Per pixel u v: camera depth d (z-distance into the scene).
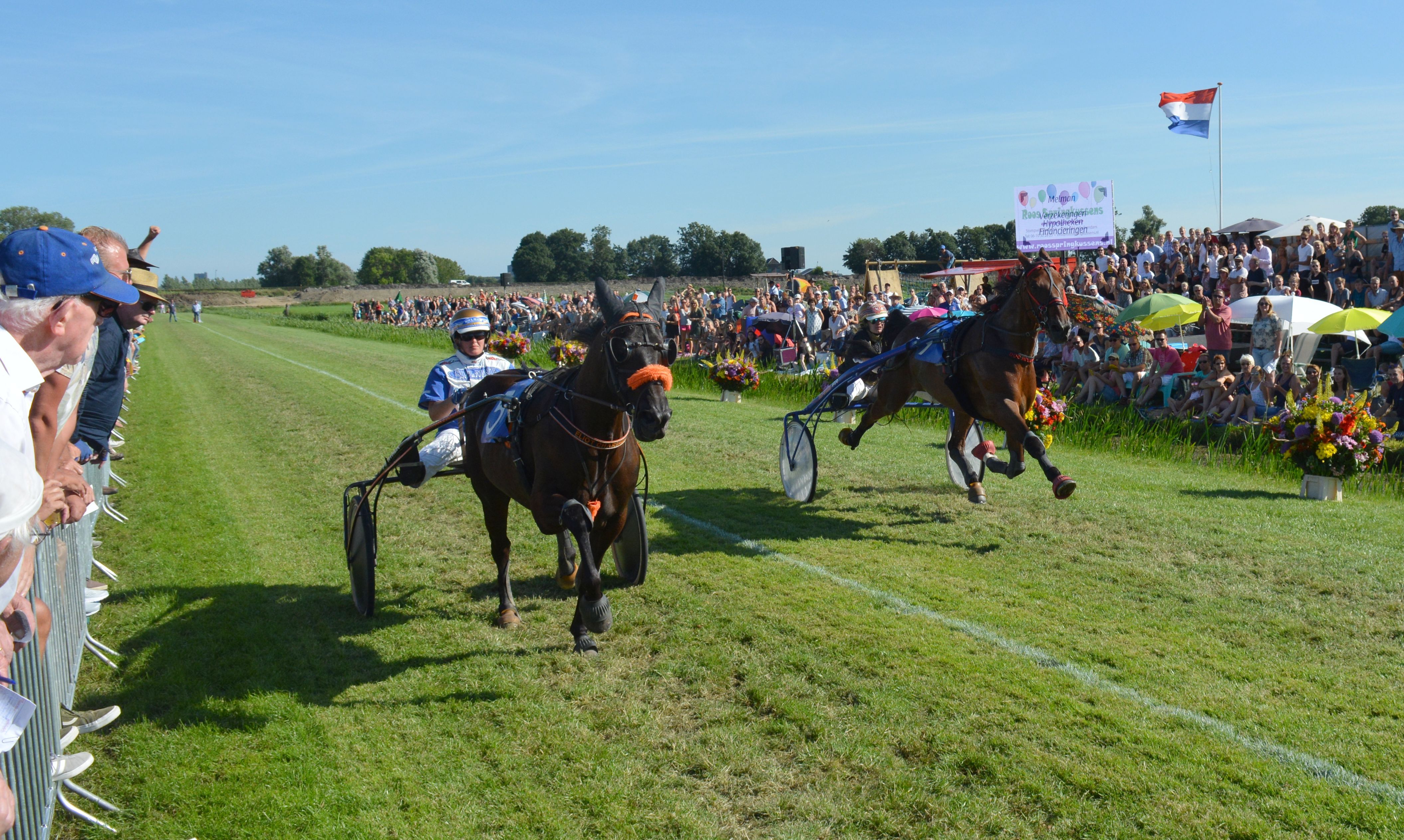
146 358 25.38
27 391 2.07
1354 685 4.04
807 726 3.79
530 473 4.52
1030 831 3.06
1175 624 4.80
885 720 3.81
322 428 12.62
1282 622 4.77
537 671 4.45
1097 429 10.86
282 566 6.34
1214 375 11.61
